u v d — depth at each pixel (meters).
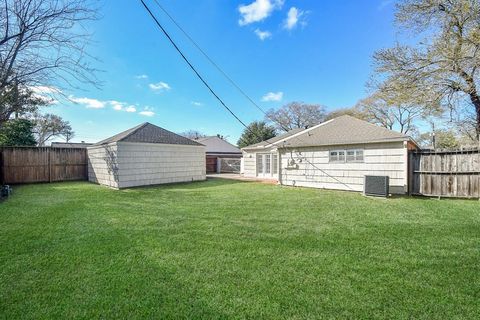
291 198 8.95
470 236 4.62
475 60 10.39
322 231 4.94
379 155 10.36
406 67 12.46
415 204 7.79
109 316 2.34
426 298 2.60
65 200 8.48
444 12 11.32
